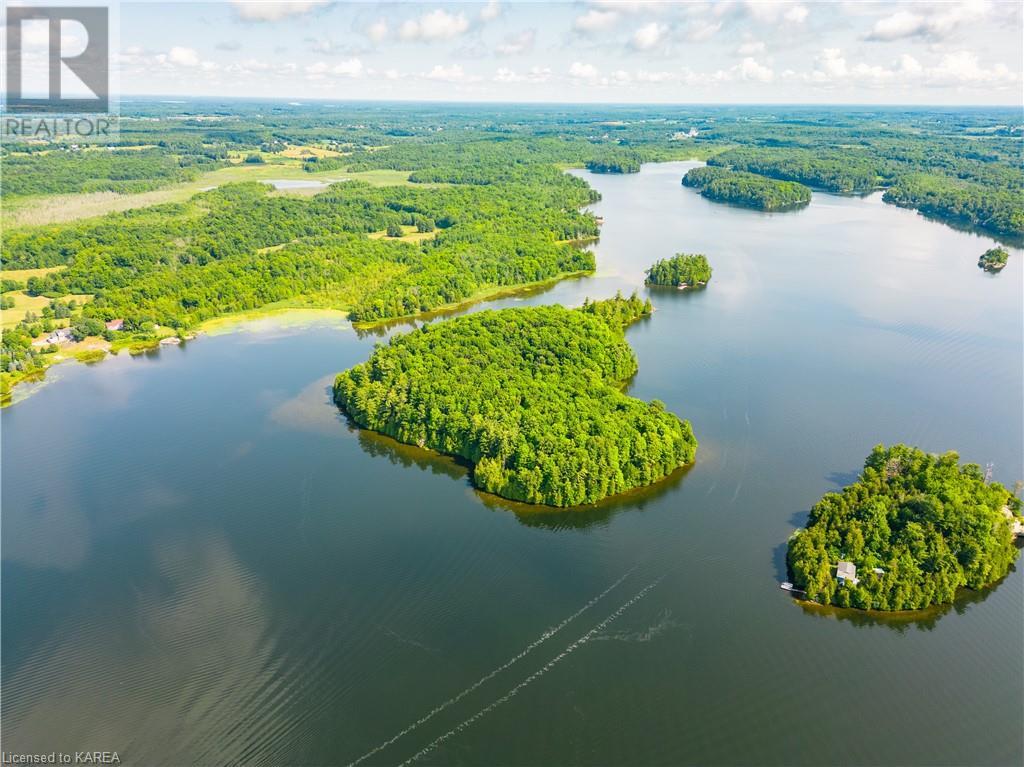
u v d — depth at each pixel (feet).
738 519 496.23
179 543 479.82
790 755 334.03
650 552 465.47
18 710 360.28
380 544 475.72
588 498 508.12
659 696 364.17
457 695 366.84
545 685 371.35
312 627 409.28
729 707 358.02
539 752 337.11
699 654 388.16
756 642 395.55
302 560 461.78
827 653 388.78
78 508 519.60
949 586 412.77
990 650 390.21
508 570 451.53
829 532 443.73
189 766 333.21
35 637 404.16
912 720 351.05
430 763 332.60
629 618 412.77
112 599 431.84
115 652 394.32
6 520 505.66
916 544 425.69
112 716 357.41
